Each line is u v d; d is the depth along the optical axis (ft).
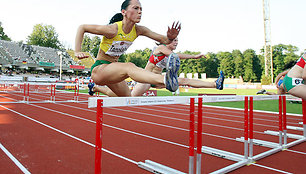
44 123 23.17
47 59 162.71
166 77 7.70
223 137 18.98
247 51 226.99
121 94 12.14
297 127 22.97
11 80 81.82
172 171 10.85
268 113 34.83
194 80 9.80
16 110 31.89
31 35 220.84
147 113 33.55
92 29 8.66
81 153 13.73
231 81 155.43
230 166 11.77
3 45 153.17
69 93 73.61
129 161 12.73
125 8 8.96
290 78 13.91
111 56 10.16
